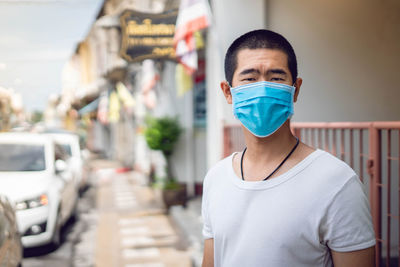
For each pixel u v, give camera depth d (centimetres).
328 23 538
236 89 129
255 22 530
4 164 625
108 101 1686
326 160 117
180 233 673
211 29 540
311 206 112
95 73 1485
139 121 1388
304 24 536
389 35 542
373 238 110
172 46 572
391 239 472
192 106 935
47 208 561
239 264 119
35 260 551
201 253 547
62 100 2653
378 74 542
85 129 3531
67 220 766
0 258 324
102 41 1274
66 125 3278
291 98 127
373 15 541
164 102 970
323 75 536
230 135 550
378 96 542
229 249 125
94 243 629
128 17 567
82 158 1070
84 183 1088
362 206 109
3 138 686
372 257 109
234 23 533
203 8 512
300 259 112
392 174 492
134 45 567
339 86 538
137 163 1494
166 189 841
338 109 538
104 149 2600
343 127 296
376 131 268
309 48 536
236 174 133
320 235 112
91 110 2234
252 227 118
